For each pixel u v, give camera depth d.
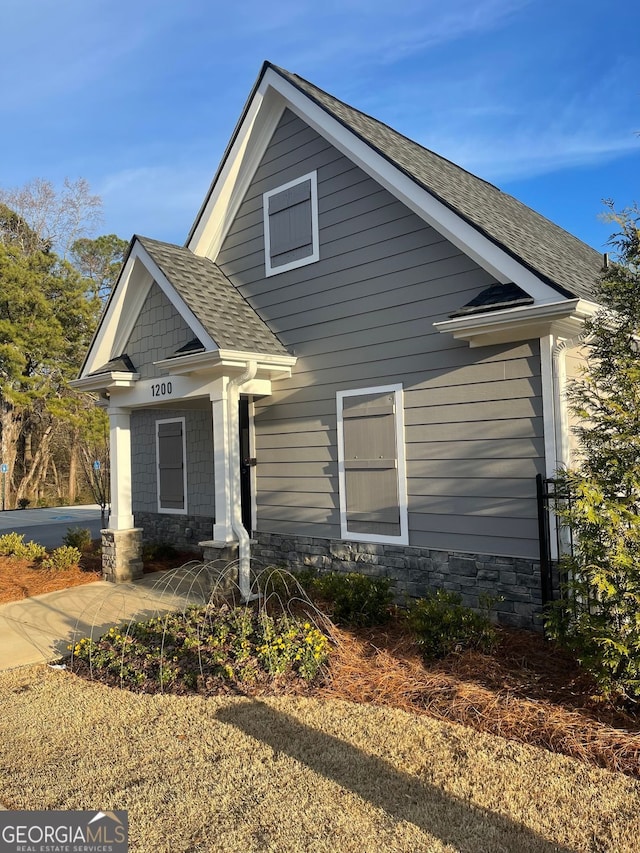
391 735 4.20
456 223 6.64
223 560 7.96
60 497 34.75
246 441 9.78
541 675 5.01
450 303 7.00
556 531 6.06
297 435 8.74
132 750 4.18
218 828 3.27
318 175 8.44
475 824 3.21
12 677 5.77
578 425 6.43
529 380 6.34
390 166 7.25
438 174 8.65
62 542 16.23
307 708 4.68
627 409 4.49
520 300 5.86
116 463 10.10
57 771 3.94
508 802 3.38
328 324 8.30
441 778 3.65
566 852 2.97
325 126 8.02
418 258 7.29
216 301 8.95
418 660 5.46
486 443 6.66
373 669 5.34
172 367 8.44
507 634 6.05
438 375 7.09
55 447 37.09
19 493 32.91
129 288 9.65
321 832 3.20
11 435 31.73
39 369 30.03
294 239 8.77
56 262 31.28
